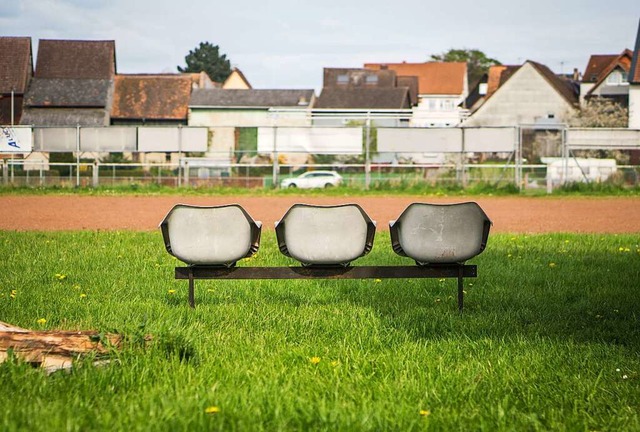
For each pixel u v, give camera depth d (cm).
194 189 3556
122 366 533
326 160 4850
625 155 5056
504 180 3647
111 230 1708
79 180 3772
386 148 3703
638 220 2094
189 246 764
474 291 909
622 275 1030
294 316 754
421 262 802
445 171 3800
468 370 570
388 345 648
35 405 461
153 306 798
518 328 714
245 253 767
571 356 614
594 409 502
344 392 511
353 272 787
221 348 620
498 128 3653
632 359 610
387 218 2119
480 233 772
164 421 441
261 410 471
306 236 766
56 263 1112
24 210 2389
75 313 758
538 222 2025
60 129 3812
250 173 4762
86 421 443
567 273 1045
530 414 483
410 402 498
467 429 455
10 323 707
